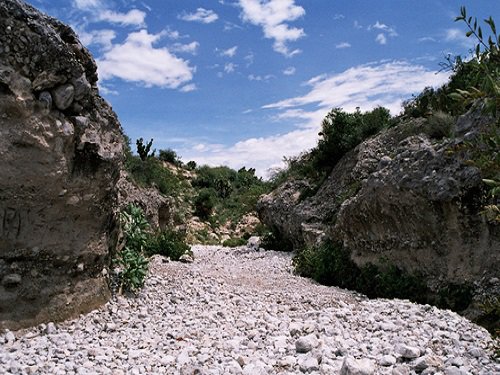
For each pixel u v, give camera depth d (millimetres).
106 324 6387
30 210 6059
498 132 3465
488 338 6059
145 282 8750
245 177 43938
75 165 6426
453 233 8672
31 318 6082
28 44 5746
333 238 12953
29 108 5754
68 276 6613
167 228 17312
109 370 4625
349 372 4332
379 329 6359
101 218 7059
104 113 7191
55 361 4949
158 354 5281
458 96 2916
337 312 7223
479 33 2777
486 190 7957
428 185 8852
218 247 21531
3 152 5633
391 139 15250
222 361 4961
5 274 5906
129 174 16453
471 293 8016
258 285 10641
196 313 7332
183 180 38250
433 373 4578
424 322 6652
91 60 6770
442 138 10805
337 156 18422
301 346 5324
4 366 4621
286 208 18484
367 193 10664
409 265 9672
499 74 2869
